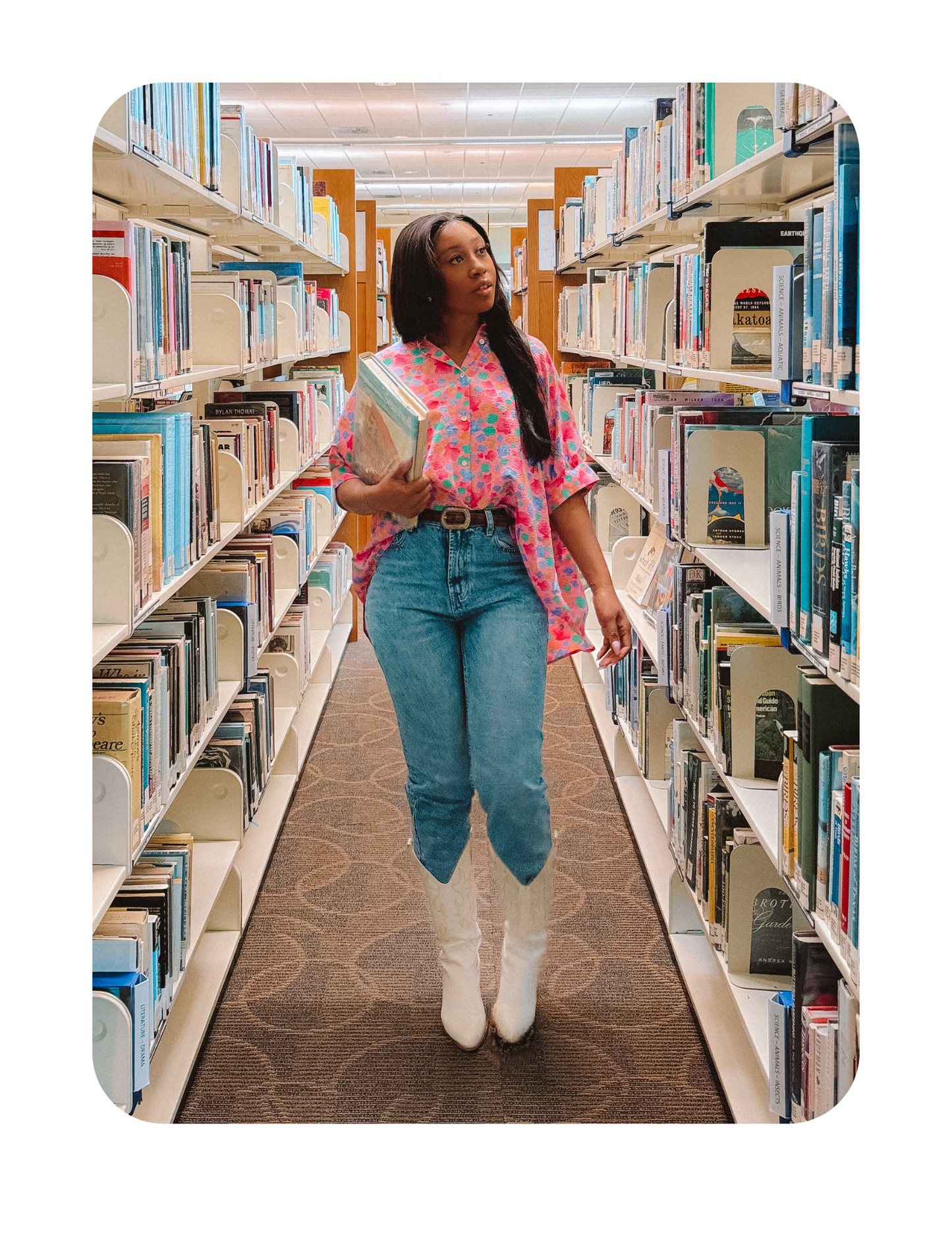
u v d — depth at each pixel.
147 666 2.05
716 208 3.08
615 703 4.14
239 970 2.66
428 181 13.87
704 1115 2.10
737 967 2.31
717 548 2.70
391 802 3.73
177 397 3.62
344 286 6.32
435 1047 2.33
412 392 2.03
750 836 2.29
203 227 4.16
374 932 2.85
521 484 2.05
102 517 1.90
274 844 3.37
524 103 9.32
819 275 1.73
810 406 2.71
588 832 3.47
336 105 9.34
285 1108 2.12
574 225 6.08
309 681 5.00
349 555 6.02
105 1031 1.80
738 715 2.31
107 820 1.86
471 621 2.11
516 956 2.32
